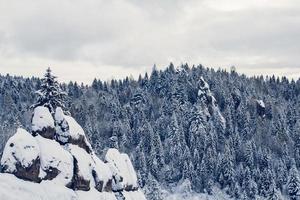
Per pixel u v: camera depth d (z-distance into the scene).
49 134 91.12
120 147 198.75
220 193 177.88
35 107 100.12
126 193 109.81
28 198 78.94
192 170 181.62
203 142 195.88
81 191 91.50
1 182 79.50
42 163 86.25
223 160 184.75
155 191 152.62
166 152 193.38
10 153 83.12
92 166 97.00
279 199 166.62
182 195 174.38
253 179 184.25
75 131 96.81
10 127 169.00
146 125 199.38
